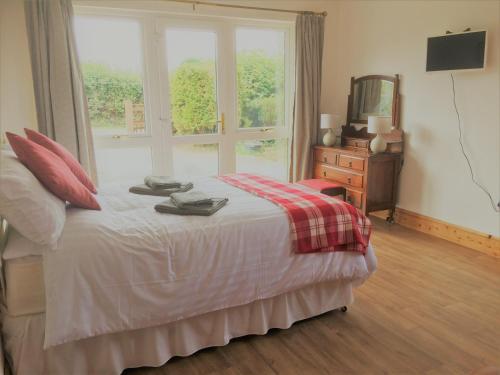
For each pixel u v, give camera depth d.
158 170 4.25
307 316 2.39
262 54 4.59
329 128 4.56
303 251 2.18
